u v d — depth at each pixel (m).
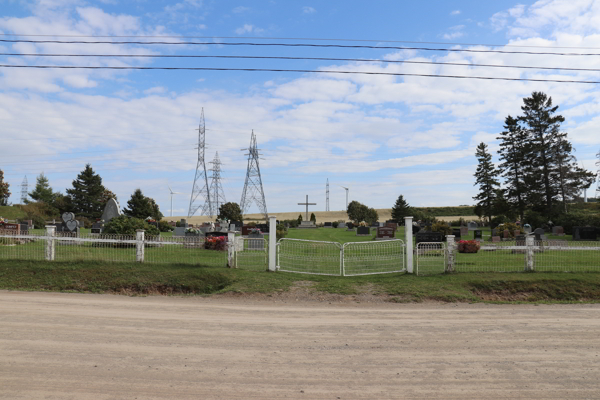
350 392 5.23
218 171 84.62
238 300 11.06
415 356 6.61
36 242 16.44
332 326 8.43
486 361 6.40
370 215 77.69
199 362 6.20
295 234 44.38
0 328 7.79
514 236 32.47
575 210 55.81
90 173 66.56
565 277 12.95
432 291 11.79
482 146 66.88
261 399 4.99
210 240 18.31
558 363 6.33
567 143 54.06
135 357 6.35
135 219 22.42
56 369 5.80
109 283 12.41
